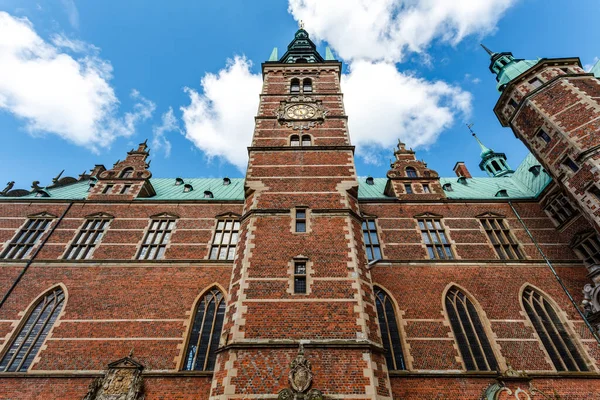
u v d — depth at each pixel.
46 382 15.69
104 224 23.02
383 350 13.60
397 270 19.73
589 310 17.89
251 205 18.94
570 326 17.56
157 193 27.48
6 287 19.20
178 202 24.75
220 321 18.19
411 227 22.44
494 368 16.11
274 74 31.42
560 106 21.02
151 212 24.00
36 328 17.94
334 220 17.88
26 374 15.81
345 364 12.45
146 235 22.48
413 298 18.41
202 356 16.84
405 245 21.30
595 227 18.53
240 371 12.30
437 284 19.11
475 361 16.25
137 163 27.78
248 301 14.49
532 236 22.20
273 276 15.41
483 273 19.78
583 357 16.47
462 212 23.72
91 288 19.28
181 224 23.22
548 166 21.41
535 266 20.23
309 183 20.03
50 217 23.36
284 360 12.59
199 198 26.25
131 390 15.04
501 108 25.55
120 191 25.53
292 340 13.12
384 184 29.67
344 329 13.50
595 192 18.33
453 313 18.12
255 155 21.92
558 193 22.48
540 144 21.94
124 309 18.39
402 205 23.95
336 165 21.17
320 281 15.18
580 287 19.20
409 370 15.61
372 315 14.66
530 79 23.72
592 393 15.01
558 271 20.03
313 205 18.70
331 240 16.88
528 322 17.64
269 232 17.30
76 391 15.44
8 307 18.39
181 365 16.39
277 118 25.17
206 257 21.22
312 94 28.25
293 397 11.45
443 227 22.64
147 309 18.42
